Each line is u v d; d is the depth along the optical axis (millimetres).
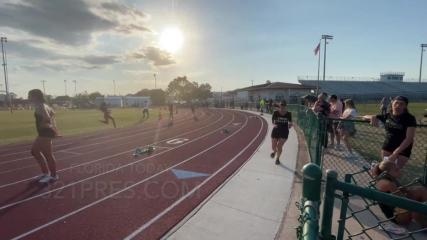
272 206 5223
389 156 4707
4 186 6621
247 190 6090
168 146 11812
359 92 74812
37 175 7492
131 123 22984
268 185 6414
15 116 33406
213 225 4551
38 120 6660
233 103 53656
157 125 21219
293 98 49406
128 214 5090
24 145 12453
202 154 10078
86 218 4949
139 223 4750
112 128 19047
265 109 36344
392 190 3123
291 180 6777
